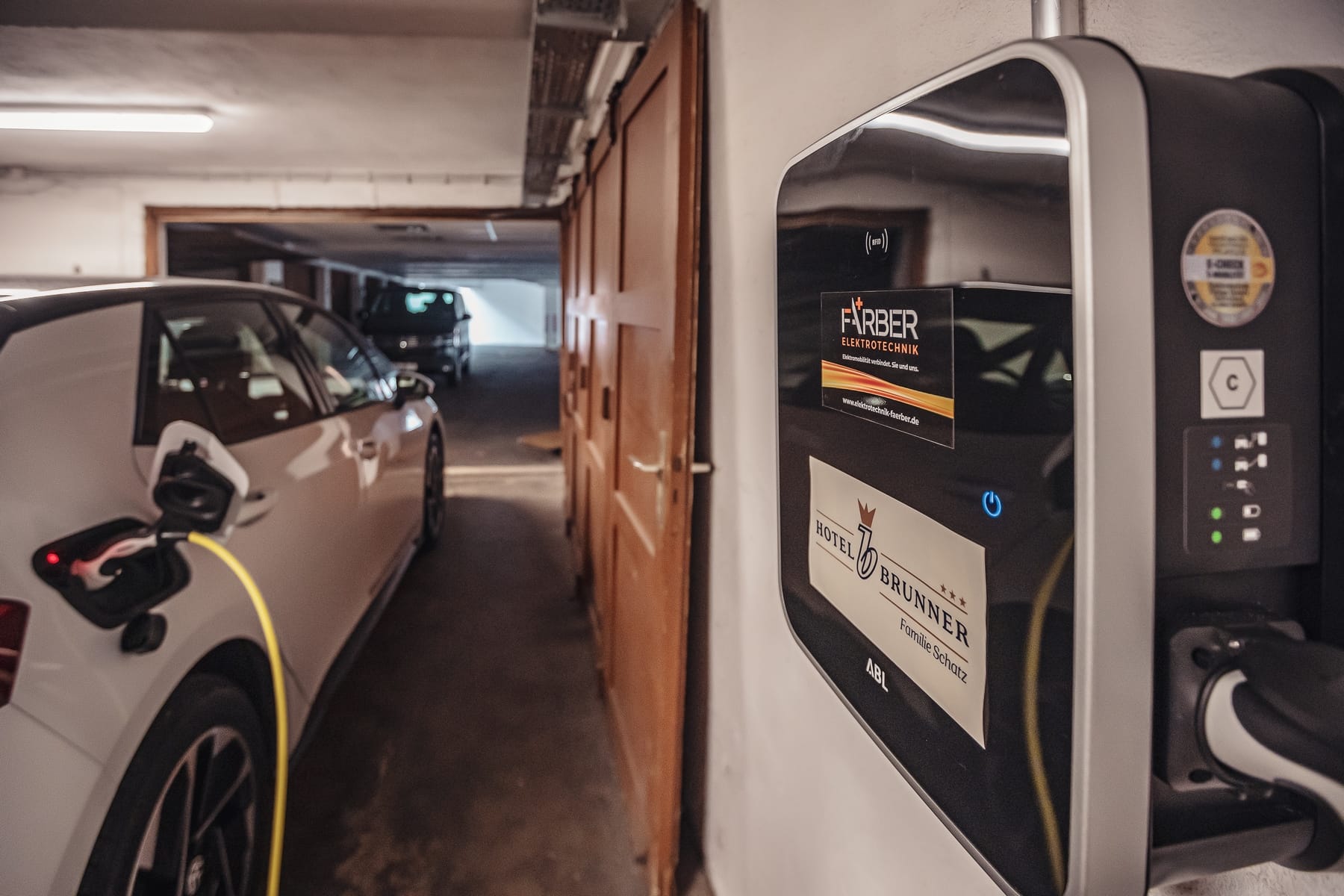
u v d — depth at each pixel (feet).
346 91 10.80
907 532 2.10
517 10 7.80
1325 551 1.57
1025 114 1.54
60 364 4.89
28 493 4.22
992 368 1.68
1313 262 1.56
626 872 6.88
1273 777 1.39
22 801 3.72
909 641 2.12
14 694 3.77
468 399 41.14
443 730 9.11
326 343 10.05
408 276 76.59
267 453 7.06
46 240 17.08
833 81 3.66
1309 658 1.41
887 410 2.19
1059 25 2.10
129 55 9.27
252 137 13.69
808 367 2.77
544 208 18.08
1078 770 1.45
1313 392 1.57
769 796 4.98
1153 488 1.42
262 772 5.94
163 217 17.43
